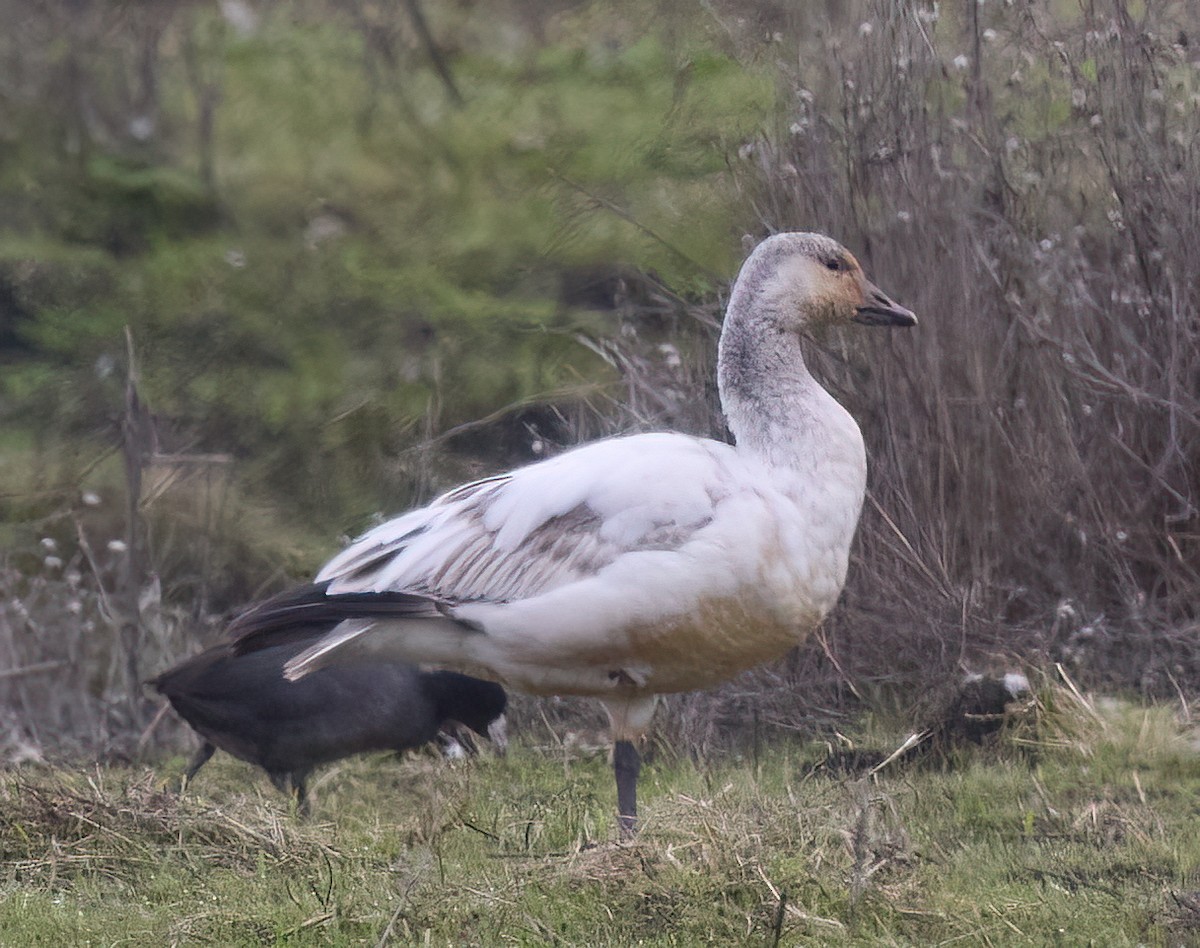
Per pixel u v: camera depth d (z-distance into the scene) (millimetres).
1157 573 11828
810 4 12664
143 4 21172
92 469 15102
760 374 9039
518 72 19203
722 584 8484
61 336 17172
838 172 11852
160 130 20375
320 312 16859
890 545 11445
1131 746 10180
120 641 12211
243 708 10008
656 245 14930
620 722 9227
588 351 15289
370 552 8945
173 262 18000
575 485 8625
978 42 11875
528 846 8711
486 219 17516
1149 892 8055
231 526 14312
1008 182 11984
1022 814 9336
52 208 19016
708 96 15688
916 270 11547
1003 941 7617
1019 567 11867
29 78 20328
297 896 8023
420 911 7730
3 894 8180
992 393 11688
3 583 13102
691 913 7629
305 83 20422
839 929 7543
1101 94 11805
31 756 11414
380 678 9992
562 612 8547
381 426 15156
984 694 10672
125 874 8523
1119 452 11820
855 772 10367
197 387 16281
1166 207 11625
